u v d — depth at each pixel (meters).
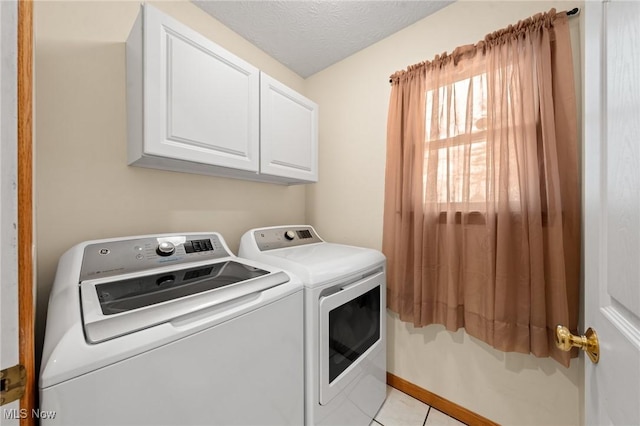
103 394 0.49
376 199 1.73
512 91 1.13
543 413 1.14
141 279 0.90
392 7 1.42
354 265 1.20
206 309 0.68
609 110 0.49
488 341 1.18
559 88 1.05
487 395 1.29
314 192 2.11
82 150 1.04
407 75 1.49
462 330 1.37
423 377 1.51
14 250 0.37
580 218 1.03
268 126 1.41
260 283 0.85
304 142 1.66
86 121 1.05
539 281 1.05
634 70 0.40
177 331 0.60
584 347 0.55
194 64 1.07
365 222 1.79
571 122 1.02
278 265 1.15
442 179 1.36
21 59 0.38
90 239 1.06
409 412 1.42
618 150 0.45
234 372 0.72
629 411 0.39
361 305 1.28
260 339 0.80
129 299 0.73
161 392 0.57
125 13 1.15
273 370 0.84
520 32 1.12
